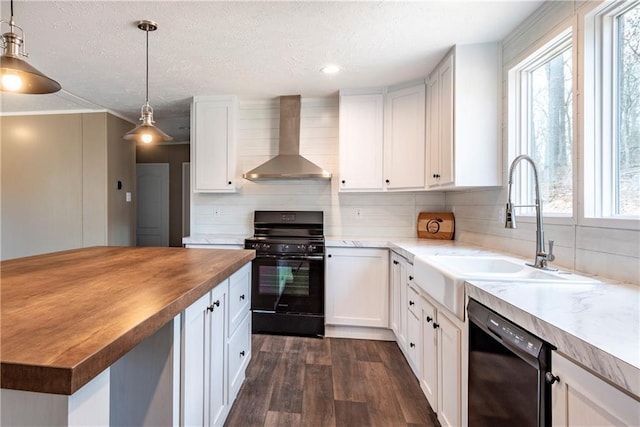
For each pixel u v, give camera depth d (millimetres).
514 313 1025
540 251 1585
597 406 722
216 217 3633
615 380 658
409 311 2312
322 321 2969
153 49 2297
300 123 3461
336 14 1883
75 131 3832
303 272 2977
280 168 3170
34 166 3896
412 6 1810
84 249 2143
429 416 1868
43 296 1029
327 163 3471
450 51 2312
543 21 1786
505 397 1092
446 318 1598
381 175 3092
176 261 1695
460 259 1926
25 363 607
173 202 5859
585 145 1485
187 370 1261
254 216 3516
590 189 1479
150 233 5902
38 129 3881
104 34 2084
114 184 3930
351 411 1909
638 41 1350
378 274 2926
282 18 1919
